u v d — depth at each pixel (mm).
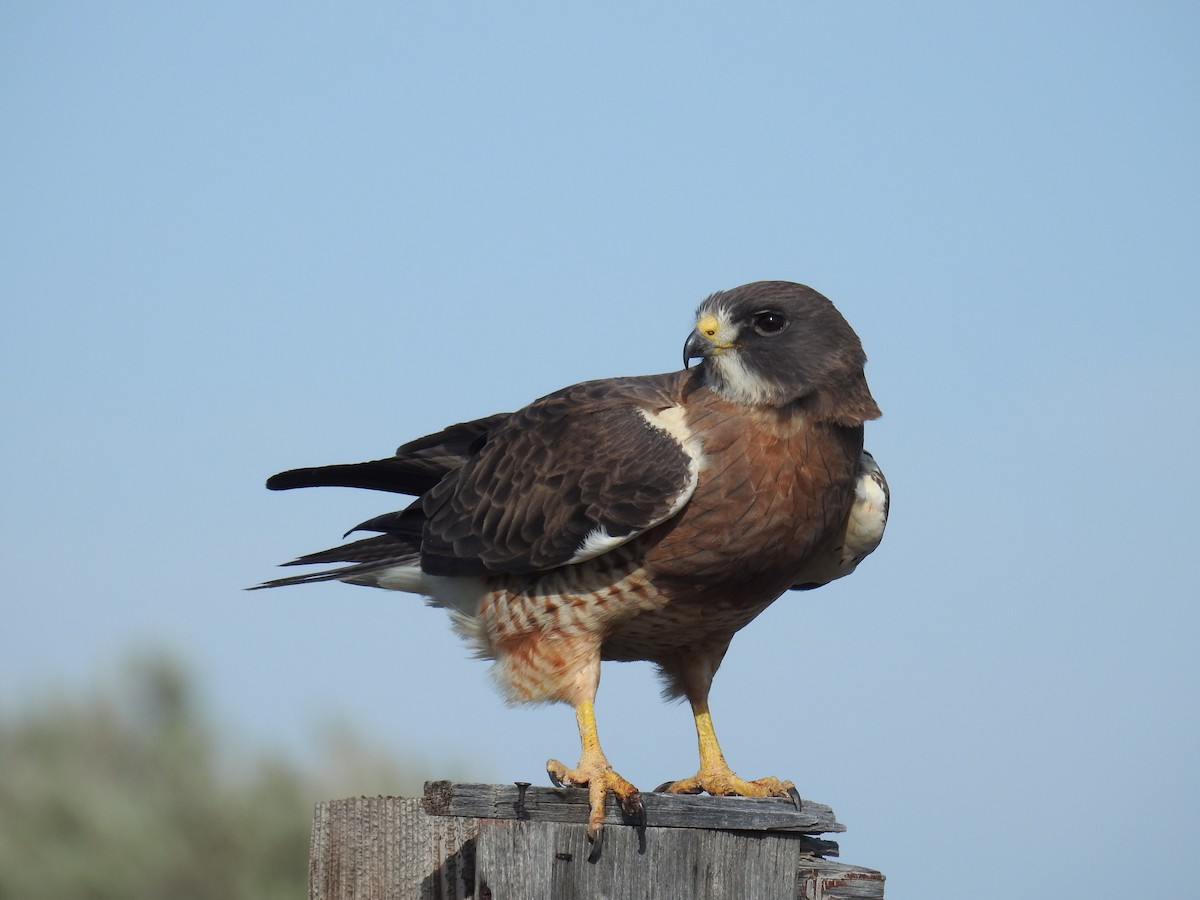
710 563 10859
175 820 19688
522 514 11328
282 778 20172
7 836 19109
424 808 9172
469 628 11945
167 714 21172
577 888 9289
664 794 9648
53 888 18797
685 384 11477
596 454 11070
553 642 11258
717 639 11812
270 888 19266
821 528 11055
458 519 11797
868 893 10039
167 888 19266
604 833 9414
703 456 10773
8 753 20547
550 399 11867
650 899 9500
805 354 10742
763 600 11398
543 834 9133
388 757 20562
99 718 20984
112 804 19594
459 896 9375
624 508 10805
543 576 11297
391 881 9648
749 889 9844
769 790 11109
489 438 12227
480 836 8969
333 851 10000
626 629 11430
